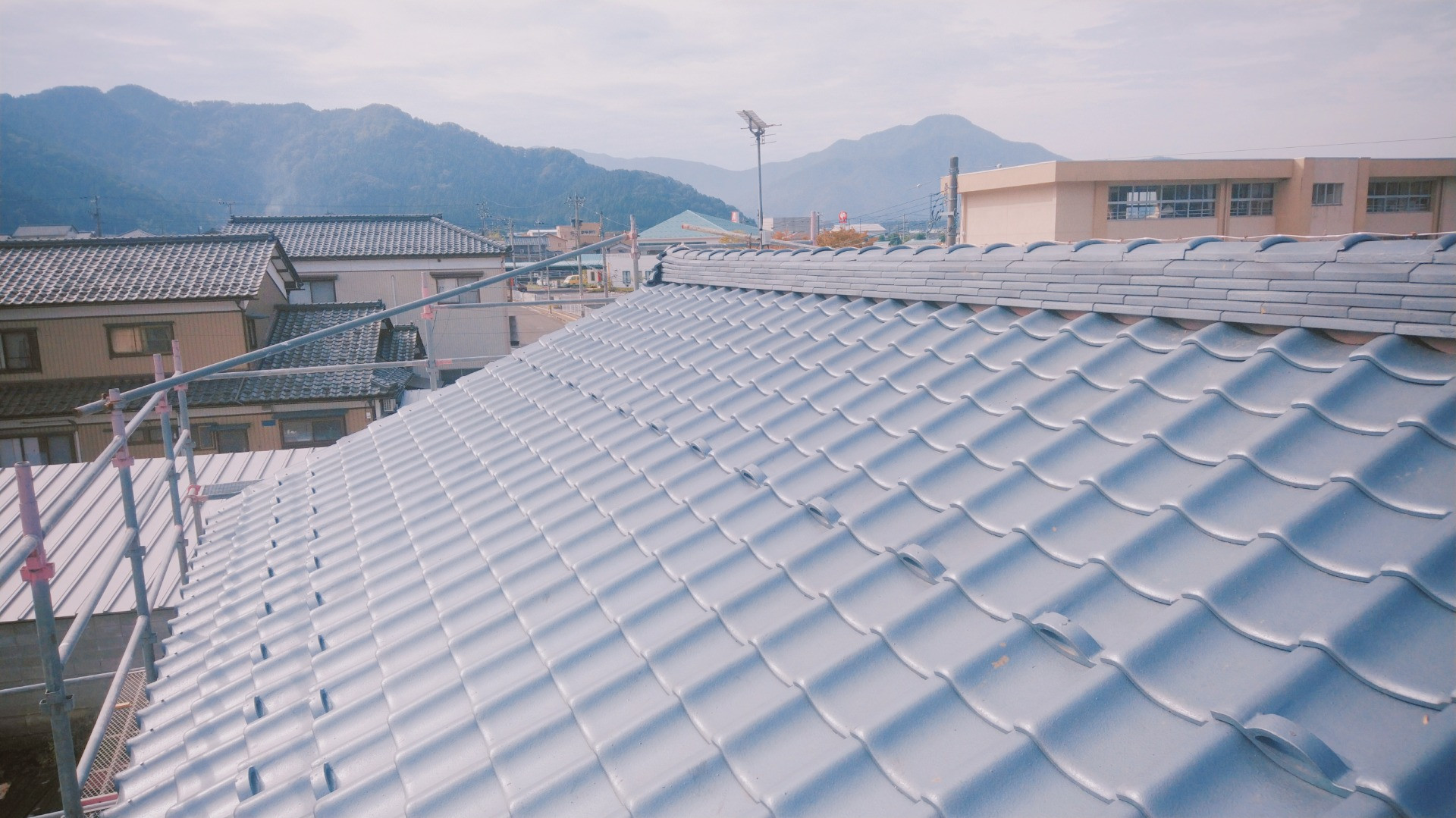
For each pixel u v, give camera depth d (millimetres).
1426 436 2592
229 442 20328
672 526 4141
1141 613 2477
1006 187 26094
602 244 10656
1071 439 3400
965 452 3623
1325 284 3244
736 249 8531
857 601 3027
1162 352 3760
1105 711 2164
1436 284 2893
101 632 9438
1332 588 2270
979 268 5031
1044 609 2561
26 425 19281
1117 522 2893
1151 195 25312
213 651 5051
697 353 6496
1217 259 3678
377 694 3689
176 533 7086
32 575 4039
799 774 2334
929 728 2361
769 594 3285
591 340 8195
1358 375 2949
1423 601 2096
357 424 20844
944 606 2805
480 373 8633
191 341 20594
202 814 3535
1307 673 2012
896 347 4984
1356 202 26547
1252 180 25922
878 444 4090
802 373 5301
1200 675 2170
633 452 5176
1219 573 2414
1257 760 1915
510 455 6090
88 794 6762
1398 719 1863
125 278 20781
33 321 19656
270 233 23438
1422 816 1618
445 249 28406
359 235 29234
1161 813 1837
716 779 2498
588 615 3666
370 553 5379
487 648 3754
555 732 3002
